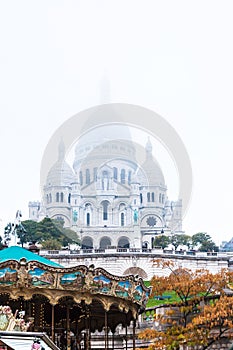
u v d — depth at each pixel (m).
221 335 49.66
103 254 124.56
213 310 48.97
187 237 196.00
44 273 30.56
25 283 30.23
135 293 34.19
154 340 52.06
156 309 55.50
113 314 38.88
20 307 33.84
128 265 124.06
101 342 52.50
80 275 31.20
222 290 54.09
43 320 35.06
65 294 31.14
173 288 54.44
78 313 37.88
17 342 22.92
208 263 128.75
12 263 30.16
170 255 126.12
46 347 23.42
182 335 49.25
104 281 32.09
